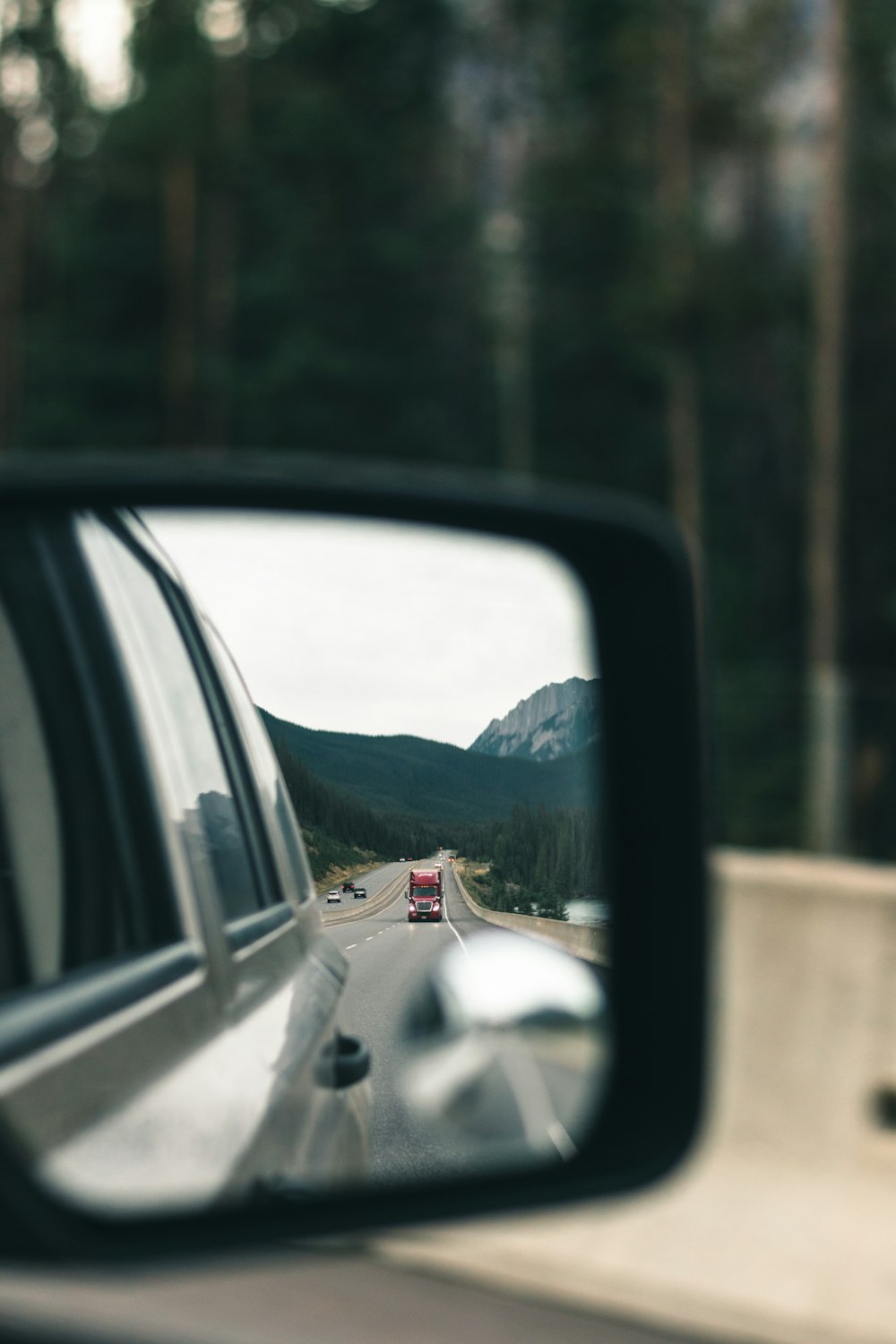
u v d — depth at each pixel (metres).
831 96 24.52
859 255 35.62
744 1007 6.40
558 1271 4.54
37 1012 1.48
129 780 1.96
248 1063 1.83
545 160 40.50
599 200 38.91
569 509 1.98
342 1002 2.23
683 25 32.34
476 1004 1.74
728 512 40.19
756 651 37.38
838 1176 5.88
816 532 24.98
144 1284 3.22
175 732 2.13
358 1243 1.69
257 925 2.20
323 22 44.81
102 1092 1.46
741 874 6.47
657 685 1.98
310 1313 3.62
